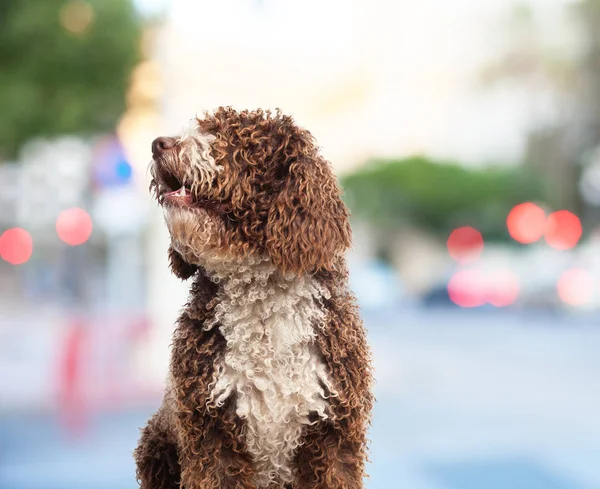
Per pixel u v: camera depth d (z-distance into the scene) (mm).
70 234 13375
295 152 3035
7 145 16672
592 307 26031
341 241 3084
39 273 29844
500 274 30484
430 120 48719
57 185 13891
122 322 11656
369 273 31953
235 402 3023
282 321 3031
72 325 11375
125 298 14844
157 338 11430
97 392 10828
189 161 3029
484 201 45031
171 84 11812
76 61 15523
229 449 3059
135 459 3494
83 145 16469
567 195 40844
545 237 41375
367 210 46312
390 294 31562
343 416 3020
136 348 11453
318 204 3002
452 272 31609
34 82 15508
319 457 3059
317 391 2998
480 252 43906
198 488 3021
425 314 28844
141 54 16016
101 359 11258
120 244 14828
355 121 48844
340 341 3047
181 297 11594
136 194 11750
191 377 3031
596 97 38000
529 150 41719
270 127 3098
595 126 38531
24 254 29812
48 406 10703
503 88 44656
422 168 45938
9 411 10539
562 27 38844
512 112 46250
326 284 3109
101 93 16172
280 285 3051
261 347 3012
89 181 12961
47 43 15148
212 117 3189
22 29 14781
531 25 41344
